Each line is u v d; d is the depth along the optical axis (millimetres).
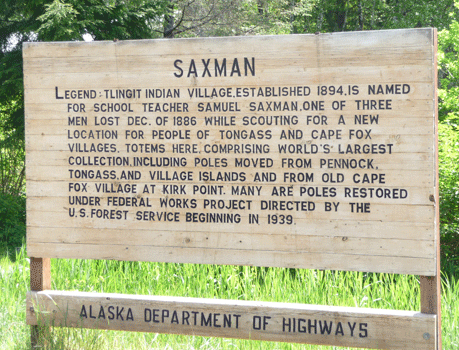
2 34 12648
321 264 3670
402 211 3527
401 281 5293
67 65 4047
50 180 4090
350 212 3619
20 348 4027
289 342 3691
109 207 4016
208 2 18625
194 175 3879
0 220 11430
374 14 25656
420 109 3488
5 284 5336
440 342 3527
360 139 3594
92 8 11805
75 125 4051
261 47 3744
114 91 3988
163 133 3922
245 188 3795
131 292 5180
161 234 3934
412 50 3492
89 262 5512
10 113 13133
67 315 4023
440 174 7863
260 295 5031
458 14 21438
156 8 13656
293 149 3711
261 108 3760
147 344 4203
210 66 3832
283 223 3734
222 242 3834
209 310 3803
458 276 7344
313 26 26734
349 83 3604
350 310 3584
